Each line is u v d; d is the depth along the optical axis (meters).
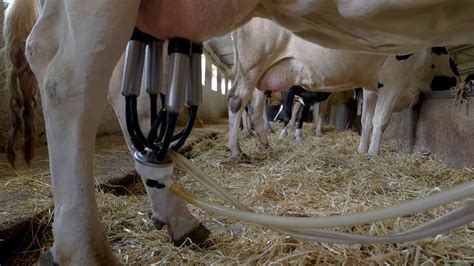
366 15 0.72
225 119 10.98
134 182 2.03
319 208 1.50
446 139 2.83
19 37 0.99
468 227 1.21
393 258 0.98
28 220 1.17
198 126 6.79
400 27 0.75
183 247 1.08
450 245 1.06
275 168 2.51
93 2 0.67
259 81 3.10
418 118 3.42
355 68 2.71
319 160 2.80
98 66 0.68
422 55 2.99
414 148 3.47
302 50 2.77
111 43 0.67
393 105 3.10
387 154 3.22
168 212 1.07
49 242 1.18
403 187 2.00
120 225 1.30
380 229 1.18
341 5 0.72
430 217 1.33
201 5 0.69
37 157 2.27
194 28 0.71
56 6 0.72
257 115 3.51
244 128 5.27
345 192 1.85
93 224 0.72
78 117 0.69
